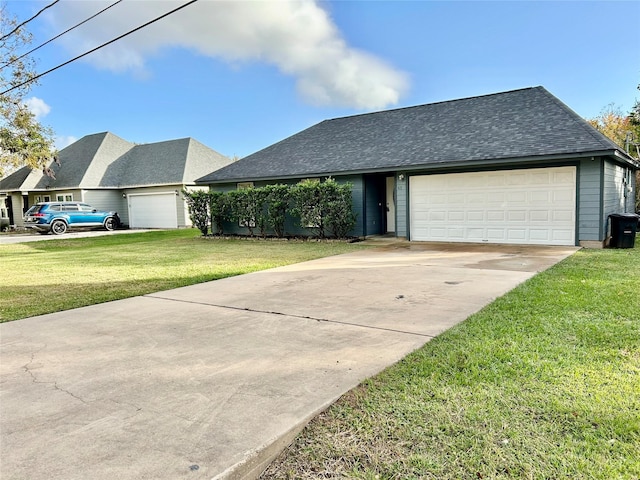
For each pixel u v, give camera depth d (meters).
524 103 13.05
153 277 8.04
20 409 2.80
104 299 6.29
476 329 4.07
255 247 12.87
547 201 10.54
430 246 11.48
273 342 4.02
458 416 2.48
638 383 2.79
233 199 15.50
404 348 3.70
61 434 2.46
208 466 2.09
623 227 9.88
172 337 4.31
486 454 2.11
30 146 22.88
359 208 13.66
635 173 16.58
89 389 3.10
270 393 2.91
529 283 6.11
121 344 4.14
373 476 2.01
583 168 9.97
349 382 3.03
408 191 12.75
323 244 12.87
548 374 2.98
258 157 17.06
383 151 13.55
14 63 19.80
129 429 2.48
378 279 7.05
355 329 4.34
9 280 8.17
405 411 2.57
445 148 12.11
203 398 2.87
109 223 22.61
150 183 23.05
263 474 2.10
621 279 6.13
